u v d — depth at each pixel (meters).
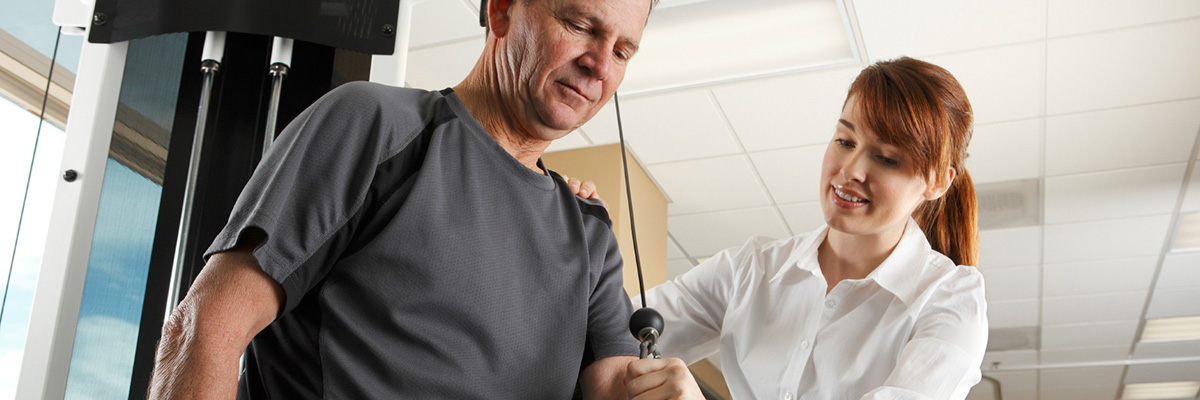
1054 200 5.00
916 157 1.56
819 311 1.65
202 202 1.33
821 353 1.63
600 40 0.89
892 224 1.62
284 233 0.74
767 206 5.23
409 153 0.83
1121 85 3.80
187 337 0.69
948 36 3.47
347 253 0.81
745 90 3.93
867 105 1.59
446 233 0.82
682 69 3.80
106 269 1.29
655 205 4.97
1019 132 4.28
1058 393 8.62
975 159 4.57
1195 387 8.20
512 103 0.91
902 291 1.60
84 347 1.25
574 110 0.91
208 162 1.35
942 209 1.76
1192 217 5.11
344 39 1.39
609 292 1.00
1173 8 3.25
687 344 1.83
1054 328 7.02
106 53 1.36
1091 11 3.30
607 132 4.42
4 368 1.72
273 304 0.74
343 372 0.79
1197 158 4.43
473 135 0.88
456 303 0.82
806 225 5.46
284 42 1.38
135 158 1.34
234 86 1.40
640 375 0.88
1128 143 4.33
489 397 0.84
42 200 2.04
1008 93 3.93
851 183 1.60
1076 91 3.87
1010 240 5.56
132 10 1.36
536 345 0.88
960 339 1.48
